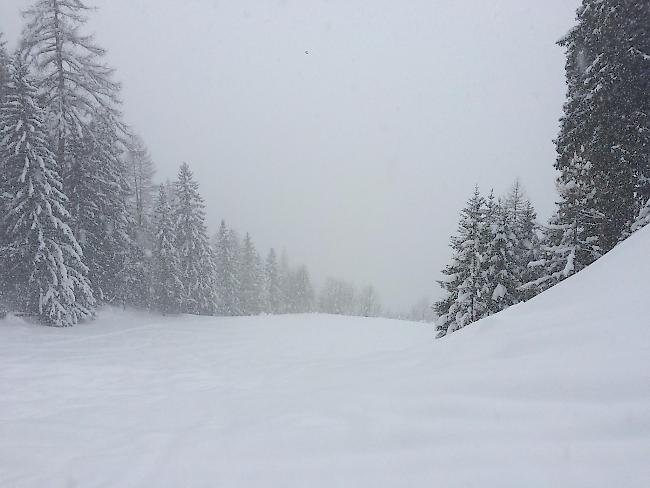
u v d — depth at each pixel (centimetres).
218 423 507
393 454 333
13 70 1731
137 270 2577
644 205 971
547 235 1533
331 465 334
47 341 1512
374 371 604
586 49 1048
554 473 259
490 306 1473
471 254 1548
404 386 476
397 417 398
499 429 330
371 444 359
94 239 2220
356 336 1941
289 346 1622
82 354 1312
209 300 3194
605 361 372
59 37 2034
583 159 1120
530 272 1529
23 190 1708
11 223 1738
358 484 299
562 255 1372
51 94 2059
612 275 568
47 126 1994
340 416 436
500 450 299
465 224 1572
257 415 508
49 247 1789
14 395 793
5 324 1667
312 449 371
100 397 779
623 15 940
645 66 925
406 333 2091
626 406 310
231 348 1541
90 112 2186
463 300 1516
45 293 1770
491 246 1514
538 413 336
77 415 623
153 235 2873
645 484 233
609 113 963
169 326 2144
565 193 1340
